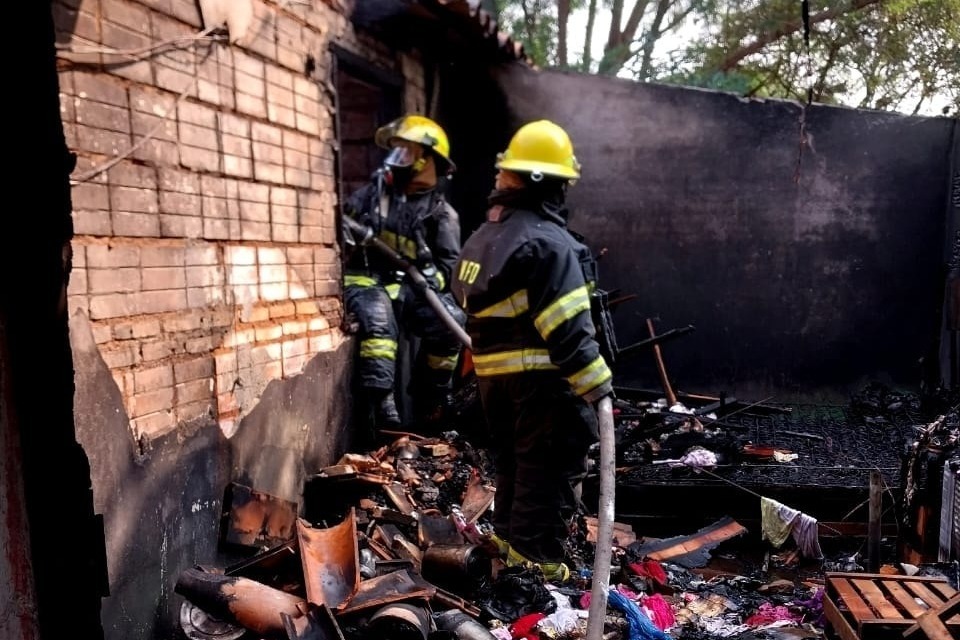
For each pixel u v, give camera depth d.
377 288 4.14
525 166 2.79
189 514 2.59
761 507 3.83
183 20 2.56
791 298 5.50
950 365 5.13
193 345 2.62
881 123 5.26
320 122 3.68
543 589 2.79
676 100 5.45
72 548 0.68
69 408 0.66
